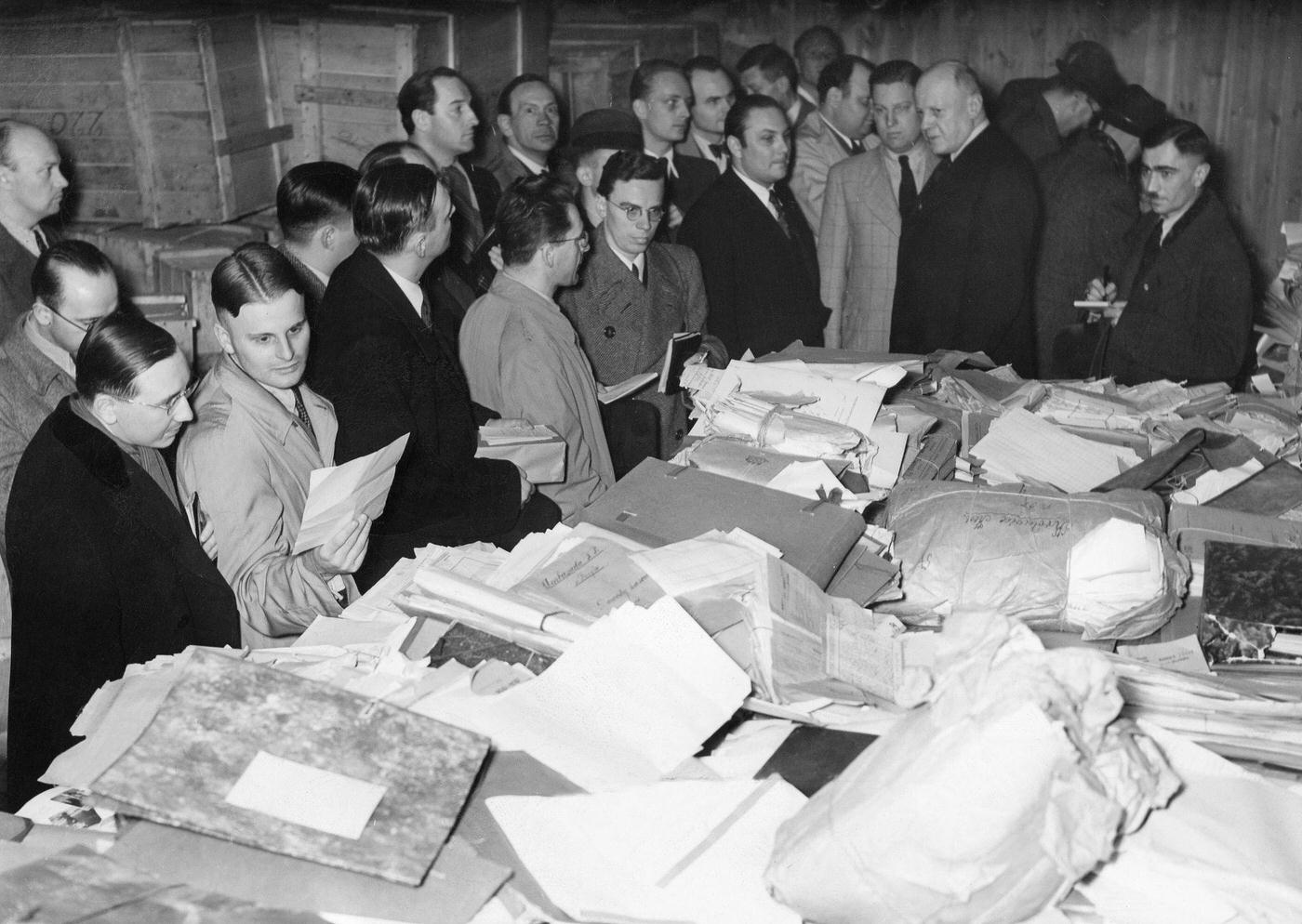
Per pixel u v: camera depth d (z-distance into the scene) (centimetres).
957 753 129
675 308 407
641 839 152
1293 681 194
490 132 405
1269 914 142
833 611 196
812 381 289
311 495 212
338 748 155
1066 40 450
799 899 137
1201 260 471
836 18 438
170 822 141
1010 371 360
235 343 235
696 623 180
